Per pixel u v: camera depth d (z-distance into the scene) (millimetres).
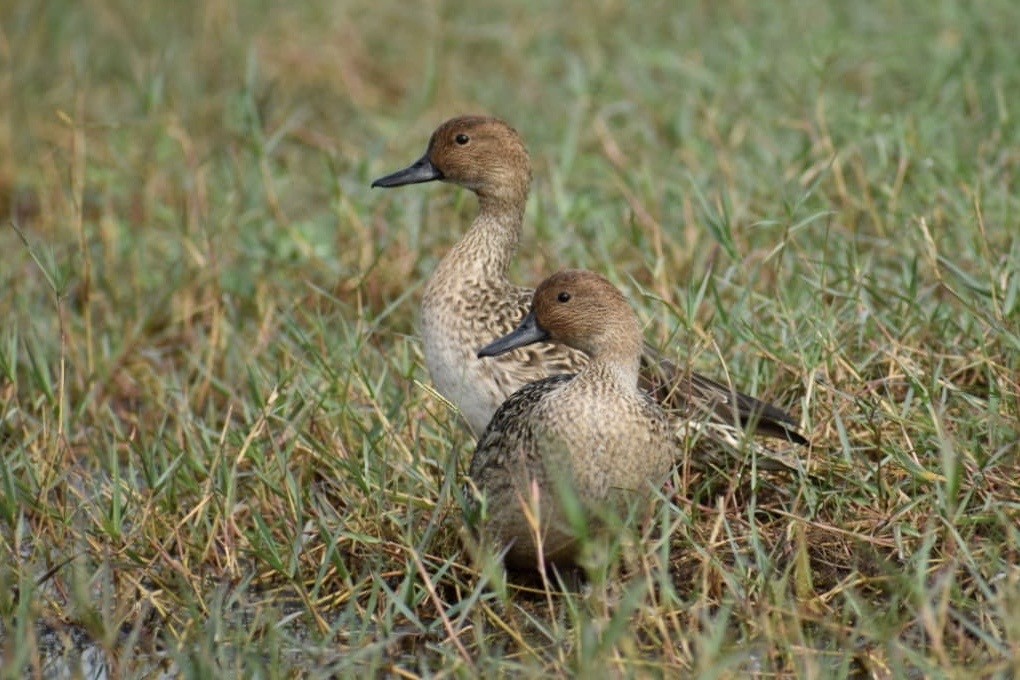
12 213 19203
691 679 9688
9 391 14320
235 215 18062
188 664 10383
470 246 13727
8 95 21828
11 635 11250
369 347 14781
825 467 12195
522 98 21578
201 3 25328
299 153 20188
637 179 17578
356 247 16719
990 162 16547
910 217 15133
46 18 24656
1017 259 13625
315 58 23312
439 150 14227
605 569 10500
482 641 10375
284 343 15109
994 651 9984
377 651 10297
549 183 18234
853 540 11516
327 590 11898
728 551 11695
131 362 15898
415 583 11539
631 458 11172
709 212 14414
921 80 19406
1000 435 11844
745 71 20078
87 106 22156
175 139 19938
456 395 13438
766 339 13500
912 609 10594
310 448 13211
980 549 10938
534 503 10633
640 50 21812
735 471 12297
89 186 19203
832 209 15898
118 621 11156
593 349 11734
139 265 17000
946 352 13328
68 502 13055
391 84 22969
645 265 15461
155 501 12555
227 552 12109
